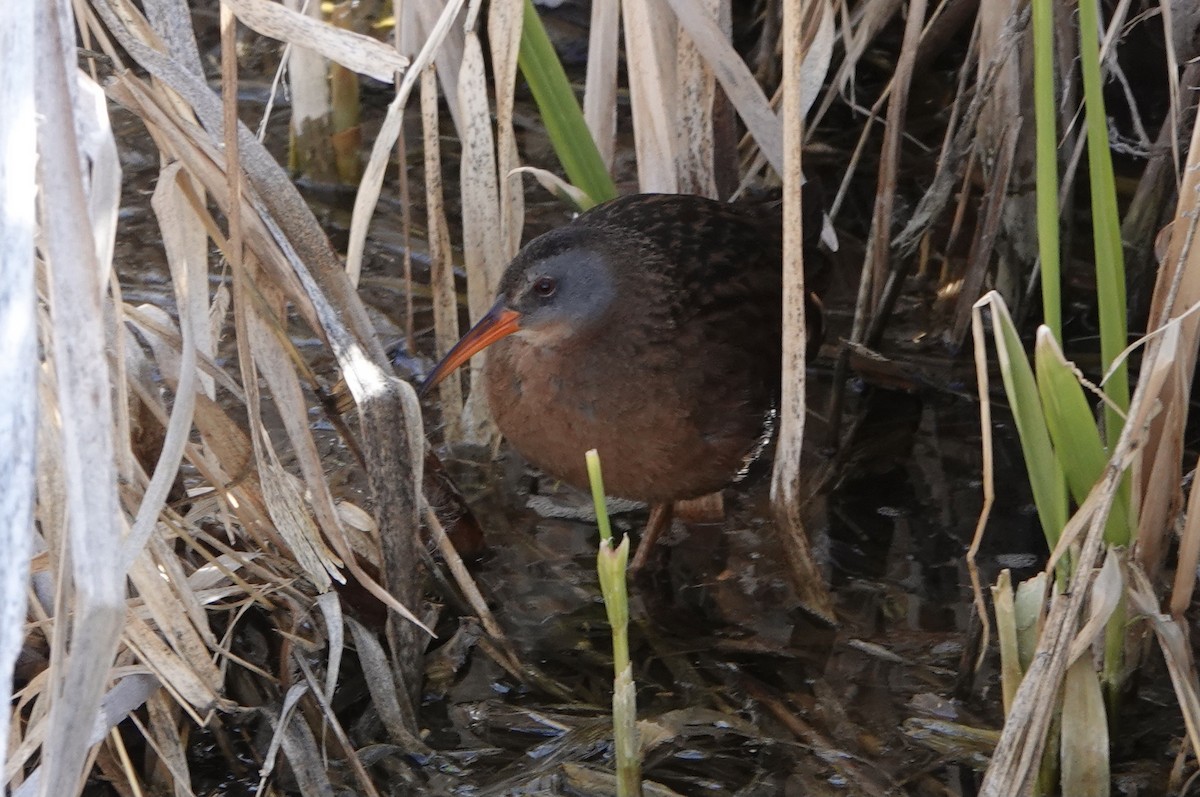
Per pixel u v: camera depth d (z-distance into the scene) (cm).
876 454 697
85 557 323
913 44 686
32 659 487
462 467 694
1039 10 421
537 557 637
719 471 630
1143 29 812
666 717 542
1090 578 474
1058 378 441
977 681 559
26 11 305
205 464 496
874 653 578
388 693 530
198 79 473
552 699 559
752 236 670
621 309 608
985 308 753
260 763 520
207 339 518
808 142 898
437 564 608
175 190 493
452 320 690
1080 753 487
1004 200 741
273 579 522
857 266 823
